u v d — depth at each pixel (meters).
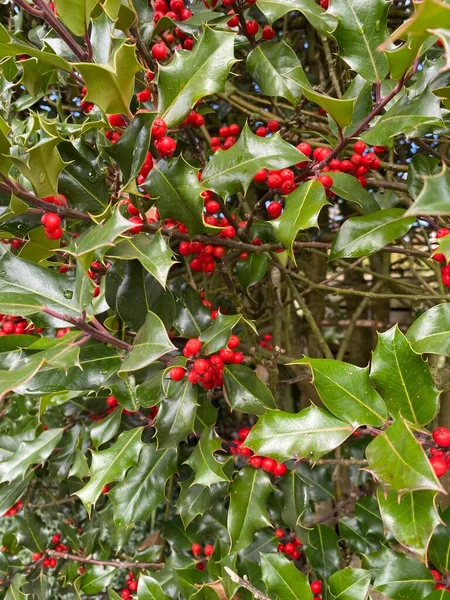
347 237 1.18
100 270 1.46
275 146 1.16
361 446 1.94
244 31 1.47
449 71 1.13
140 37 1.33
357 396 1.04
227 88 2.07
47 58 1.04
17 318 1.68
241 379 1.38
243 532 1.38
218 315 1.33
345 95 1.42
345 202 2.88
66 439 1.95
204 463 1.34
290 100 1.41
